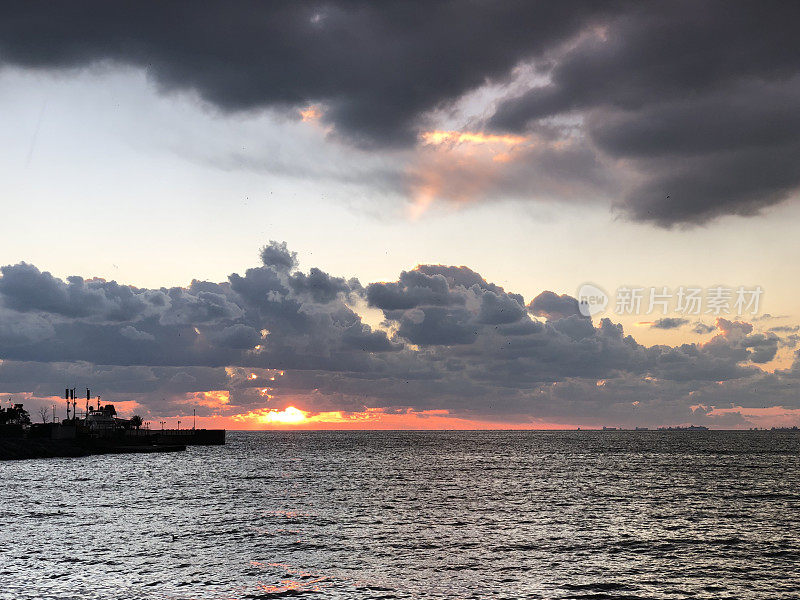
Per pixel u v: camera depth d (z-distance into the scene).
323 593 44.94
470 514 79.50
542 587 46.56
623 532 66.56
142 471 145.62
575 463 179.75
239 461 188.50
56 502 89.62
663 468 158.12
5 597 42.88
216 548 58.38
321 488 110.69
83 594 43.78
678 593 45.25
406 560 54.28
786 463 176.25
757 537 63.75
